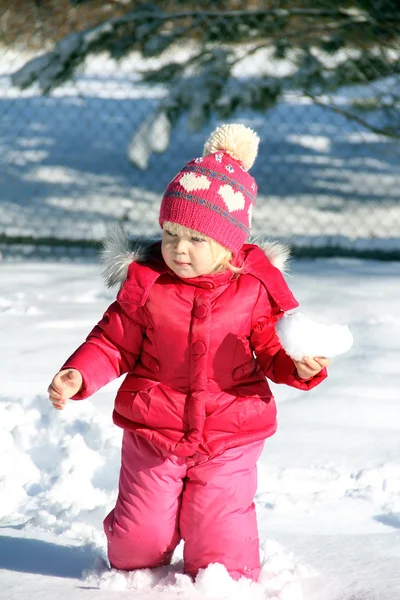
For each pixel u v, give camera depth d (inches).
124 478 236.5
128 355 239.3
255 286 237.5
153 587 226.5
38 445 354.6
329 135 1387.8
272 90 917.2
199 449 229.9
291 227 942.4
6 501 307.4
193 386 231.0
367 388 433.4
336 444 361.4
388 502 306.8
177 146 1273.4
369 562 246.8
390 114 982.4
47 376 446.9
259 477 323.9
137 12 956.0
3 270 722.2
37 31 1128.2
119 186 1128.8
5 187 1110.4
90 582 229.3
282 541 266.1
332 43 928.9
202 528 229.3
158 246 246.4
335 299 611.8
